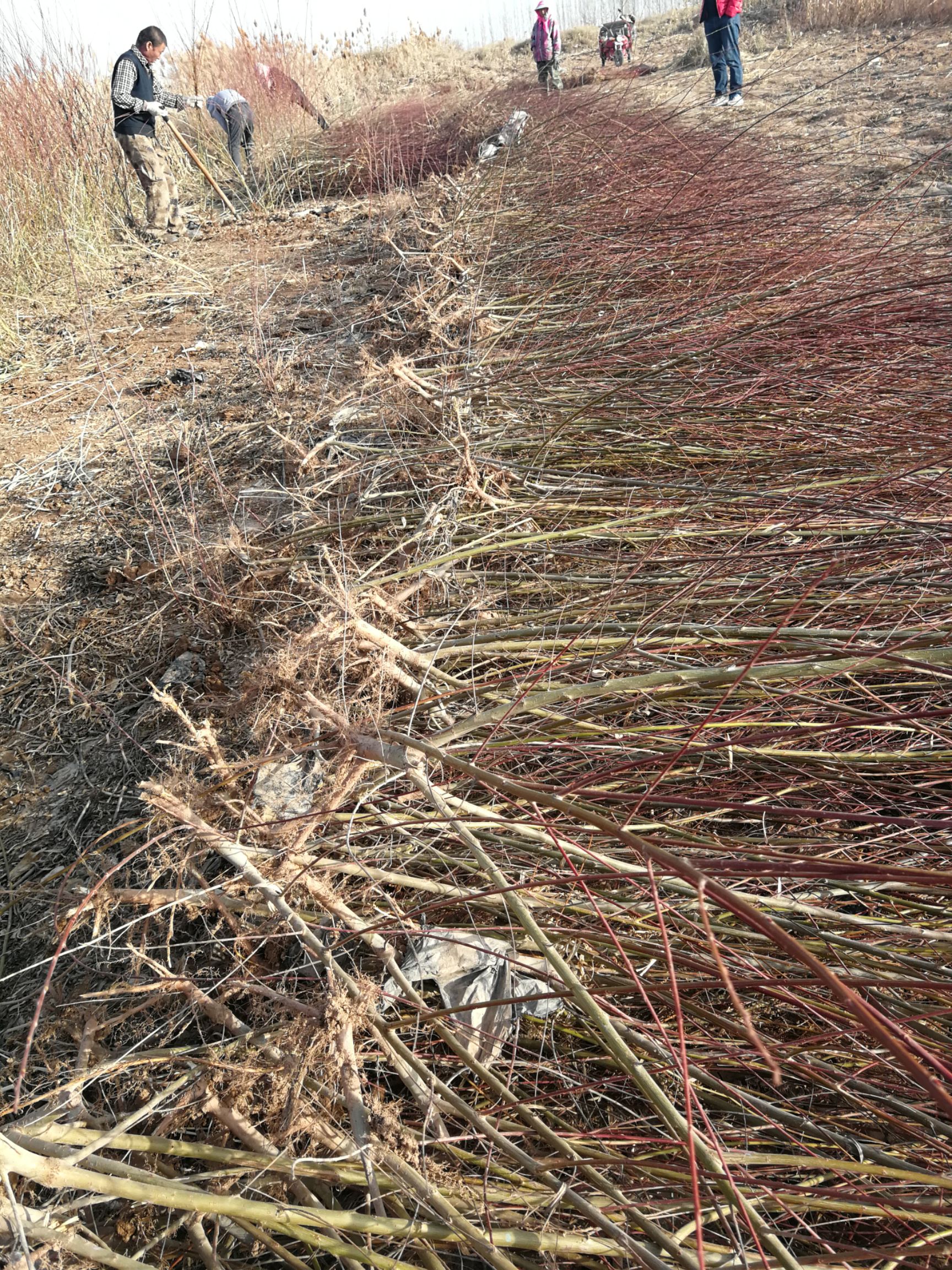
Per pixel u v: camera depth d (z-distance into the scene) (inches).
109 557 116.9
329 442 118.9
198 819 56.6
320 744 65.1
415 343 152.6
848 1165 44.0
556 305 157.6
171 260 233.8
